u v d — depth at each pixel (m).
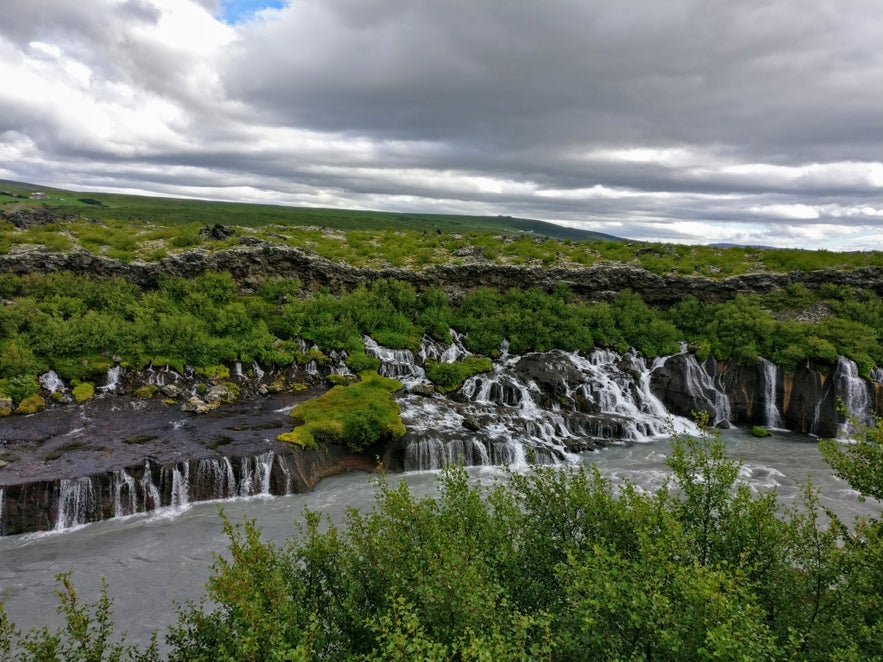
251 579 11.50
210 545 26.72
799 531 14.40
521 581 13.63
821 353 48.06
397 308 59.97
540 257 71.44
